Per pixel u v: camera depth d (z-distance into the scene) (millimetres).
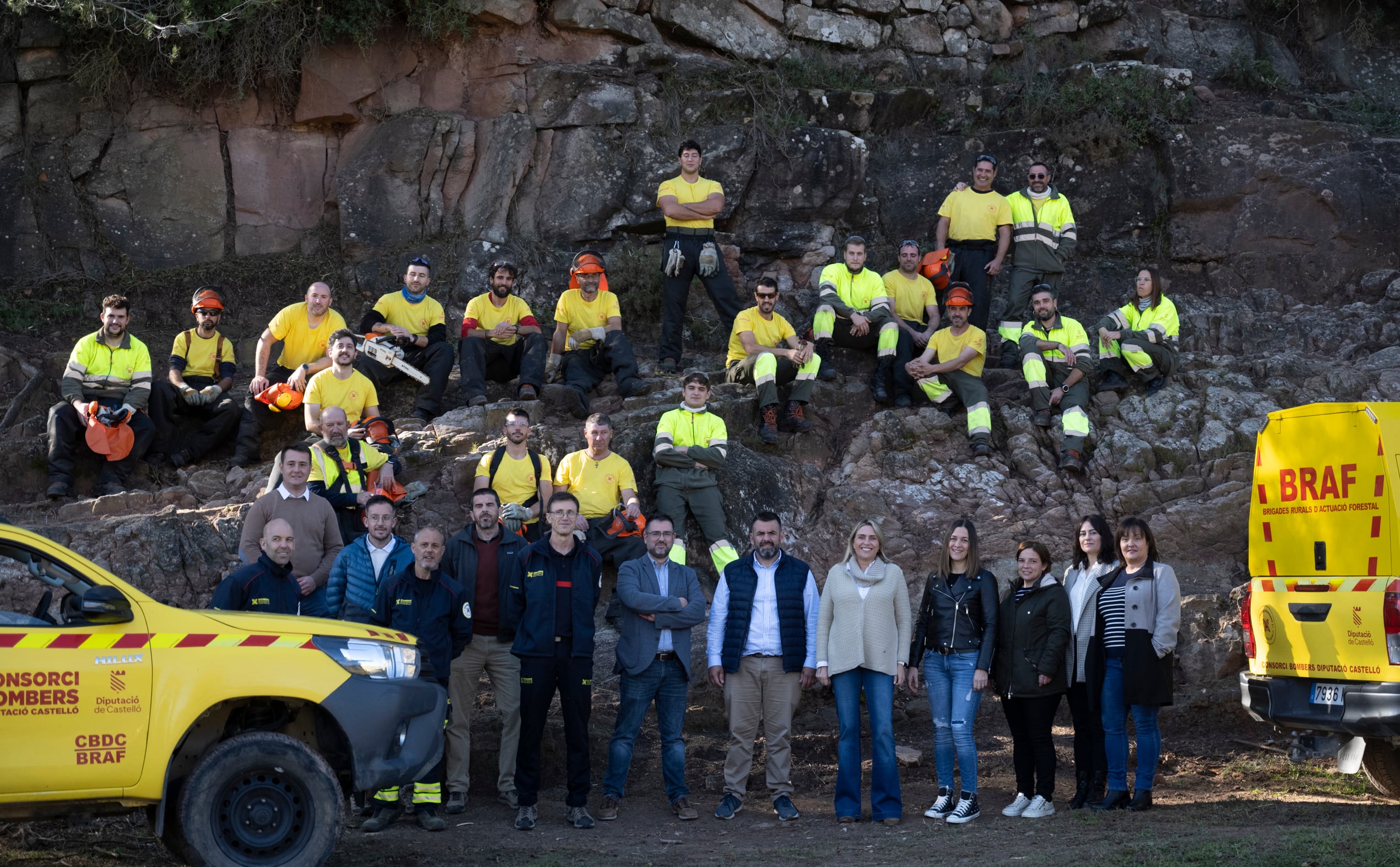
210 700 5234
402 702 5621
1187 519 10469
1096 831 6367
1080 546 7402
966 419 11680
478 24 14484
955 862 5688
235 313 13469
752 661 7223
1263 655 7305
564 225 14125
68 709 4996
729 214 14328
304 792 5297
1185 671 9031
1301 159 14844
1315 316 13820
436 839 6484
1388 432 6895
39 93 13742
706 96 14773
